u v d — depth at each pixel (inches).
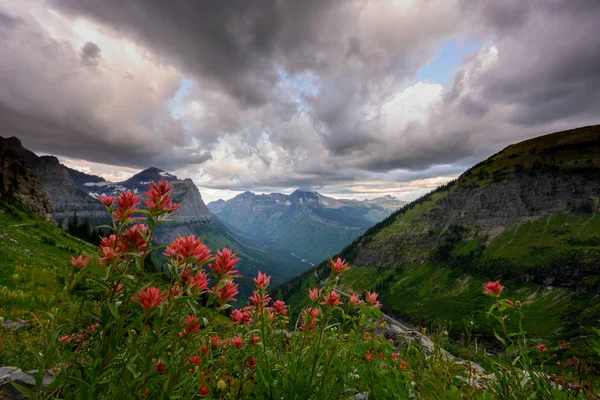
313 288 128.6
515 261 7155.5
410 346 176.2
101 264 85.4
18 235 1572.3
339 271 126.3
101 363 77.9
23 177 3789.4
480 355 150.6
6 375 151.9
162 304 83.4
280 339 159.9
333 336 120.6
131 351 80.4
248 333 138.4
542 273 6456.7
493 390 127.9
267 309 135.3
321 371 117.0
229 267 90.8
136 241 85.4
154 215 89.0
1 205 2225.6
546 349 129.8
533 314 5492.1
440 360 136.1
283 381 121.8
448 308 6318.9
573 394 111.8
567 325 4825.3
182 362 85.3
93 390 73.9
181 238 91.2
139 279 83.3
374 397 111.0
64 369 81.0
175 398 86.7
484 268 7534.5
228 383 129.0
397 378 116.3
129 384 77.6
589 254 6250.0
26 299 615.2
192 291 89.7
